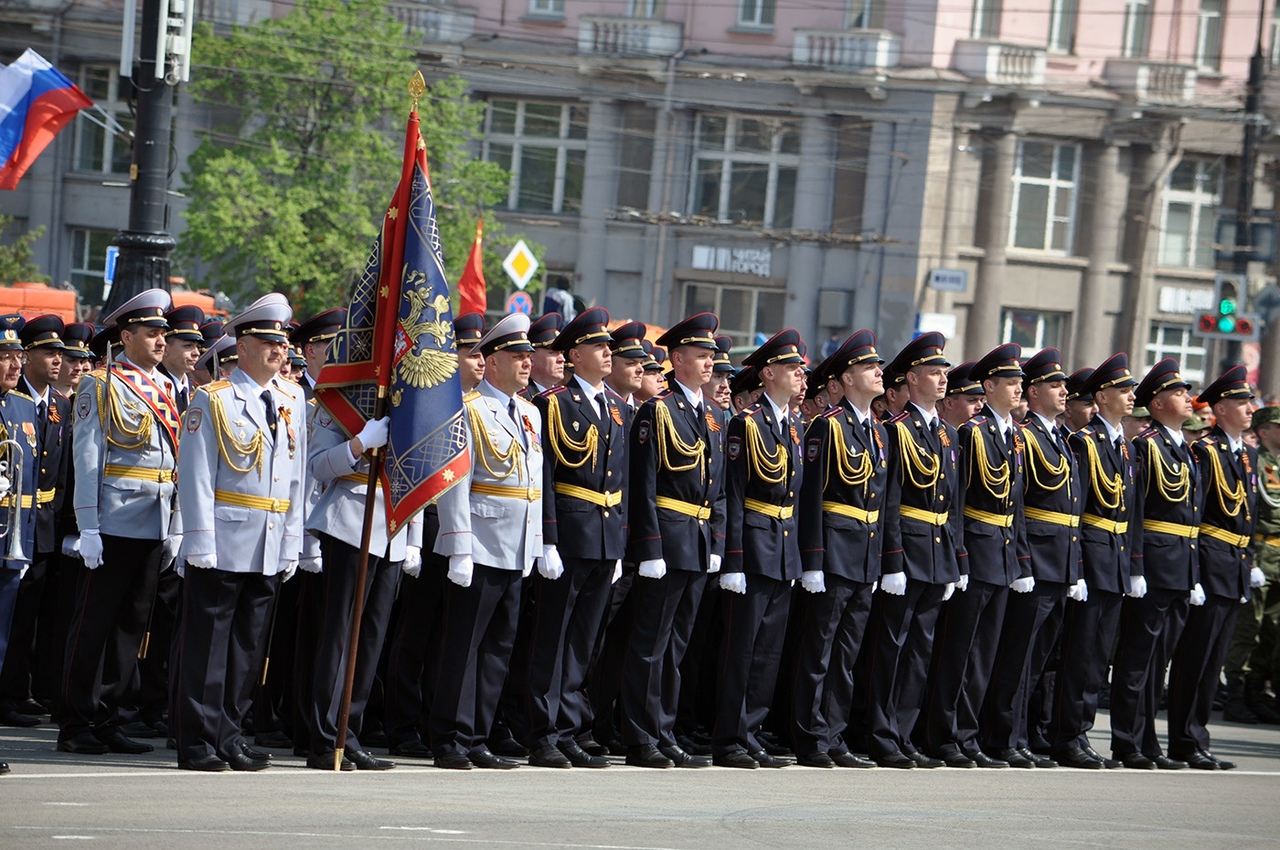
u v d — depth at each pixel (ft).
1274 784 108.27
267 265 298.76
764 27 352.49
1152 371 117.91
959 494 107.96
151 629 103.35
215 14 340.59
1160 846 82.02
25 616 103.86
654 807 84.58
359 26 308.40
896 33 344.08
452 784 88.28
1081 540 112.78
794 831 79.66
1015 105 348.79
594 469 97.50
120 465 93.40
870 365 105.09
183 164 340.59
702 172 359.05
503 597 95.91
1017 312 359.05
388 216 90.53
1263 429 141.49
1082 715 112.98
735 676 102.01
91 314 236.02
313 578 94.63
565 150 363.56
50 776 84.33
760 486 101.50
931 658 110.01
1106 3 356.79
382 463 89.61
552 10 362.12
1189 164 369.50
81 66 360.69
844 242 347.36
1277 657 141.69
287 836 71.67
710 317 101.86
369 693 94.79
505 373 96.12
